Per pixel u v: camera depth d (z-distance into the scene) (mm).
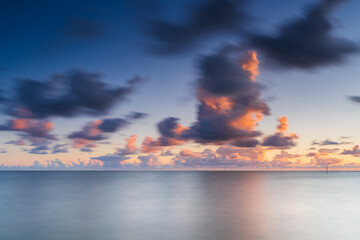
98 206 25625
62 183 63781
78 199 30891
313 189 45094
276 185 55938
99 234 15578
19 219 19672
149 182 68312
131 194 36438
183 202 28125
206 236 14961
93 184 59094
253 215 20641
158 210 23172
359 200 29719
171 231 16078
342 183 64062
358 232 15586
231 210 23000
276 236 14836
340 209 23391
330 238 14422
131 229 16594
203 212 22031
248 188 47250
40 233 15805
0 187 49688
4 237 15023
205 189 44781
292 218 19453
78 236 15195
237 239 14430
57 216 20719
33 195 35594
